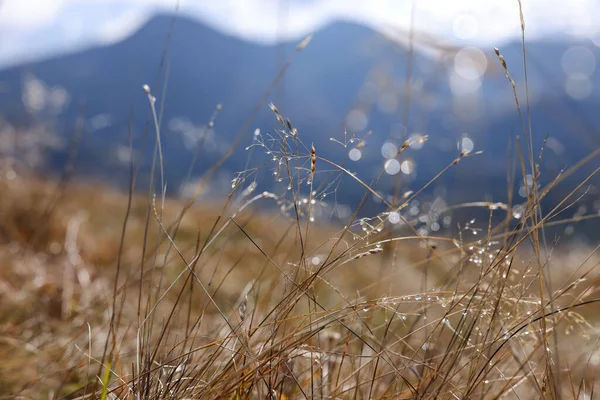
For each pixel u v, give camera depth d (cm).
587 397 65
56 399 62
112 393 60
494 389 63
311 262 63
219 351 60
